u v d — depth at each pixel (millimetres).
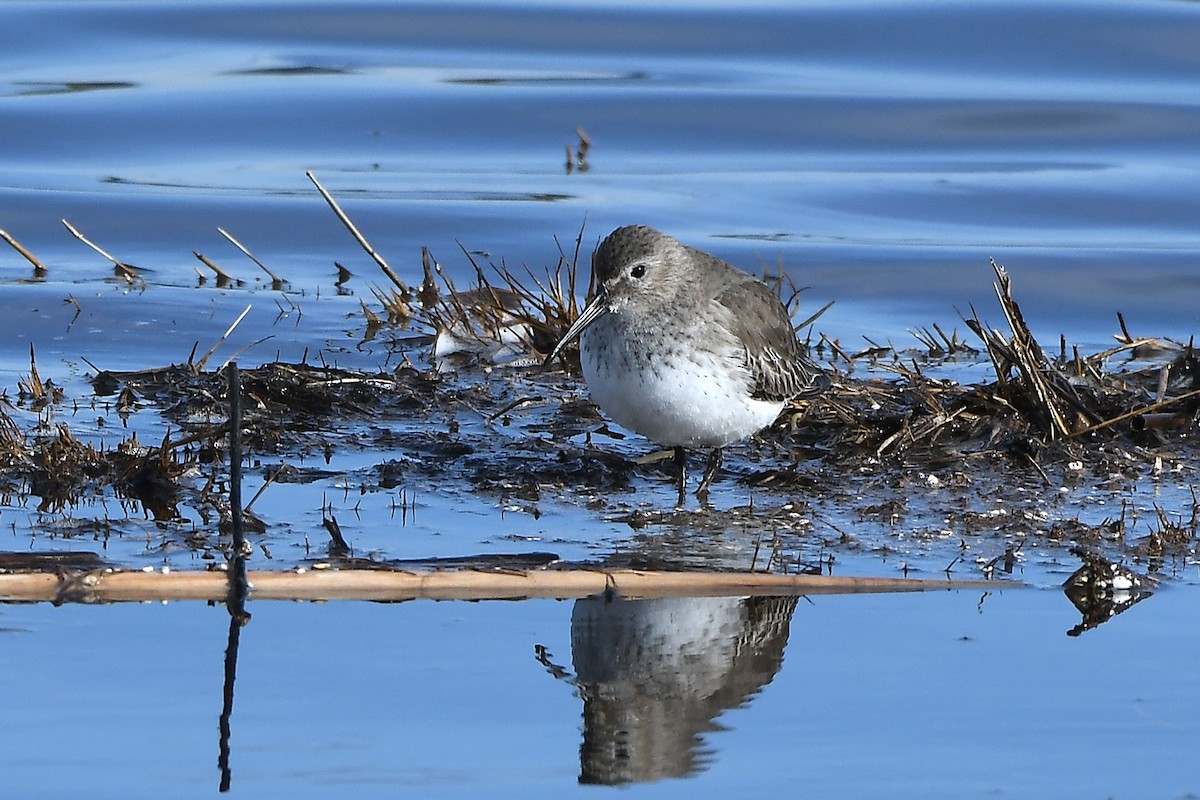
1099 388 14594
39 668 9148
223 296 18203
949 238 20469
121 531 11352
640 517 12023
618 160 23000
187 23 27828
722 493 12680
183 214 20734
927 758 8320
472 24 28422
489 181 22078
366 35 27812
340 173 22297
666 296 12312
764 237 20266
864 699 9000
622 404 12594
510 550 11211
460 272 19047
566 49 27297
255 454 13312
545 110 24625
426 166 22719
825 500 12461
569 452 13547
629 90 25406
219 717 8633
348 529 11570
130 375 15141
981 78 26078
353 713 8711
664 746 8438
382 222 20500
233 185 21797
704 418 12484
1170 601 10406
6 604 10000
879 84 25844
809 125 24203
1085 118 24297
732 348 12469
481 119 24203
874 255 19734
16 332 16719
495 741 8461
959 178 22344
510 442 13867
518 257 19484
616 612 10188
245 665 9266
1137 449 13547
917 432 13789
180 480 12492
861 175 22500
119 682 9000
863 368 16109
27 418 13969
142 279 18672
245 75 25688
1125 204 21469
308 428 14047
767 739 8539
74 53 26453
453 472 13016
